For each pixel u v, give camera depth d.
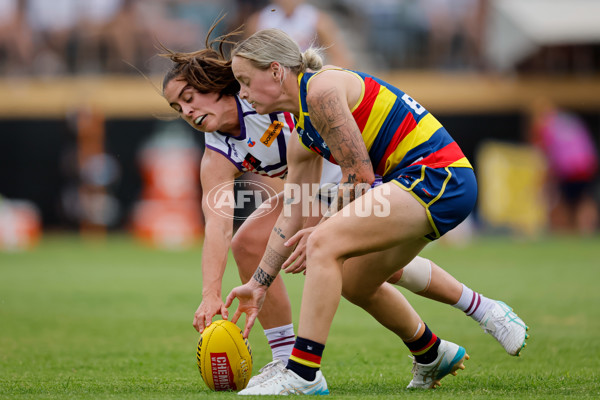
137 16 59.22
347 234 10.91
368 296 12.19
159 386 12.52
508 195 52.78
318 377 11.09
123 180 55.22
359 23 60.00
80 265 37.97
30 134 55.53
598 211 55.31
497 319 12.87
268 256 12.39
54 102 55.00
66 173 54.53
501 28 58.72
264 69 11.20
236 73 11.37
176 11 59.81
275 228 12.48
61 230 56.19
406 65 59.62
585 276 31.27
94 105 53.56
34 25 59.56
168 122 54.03
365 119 11.29
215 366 11.74
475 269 33.88
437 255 40.81
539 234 53.88
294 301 25.08
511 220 53.12
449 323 20.86
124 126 54.75
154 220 51.53
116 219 55.88
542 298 25.17
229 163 13.12
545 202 54.75
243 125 12.91
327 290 10.90
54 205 56.03
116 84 54.59
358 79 11.37
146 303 25.36
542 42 56.88
